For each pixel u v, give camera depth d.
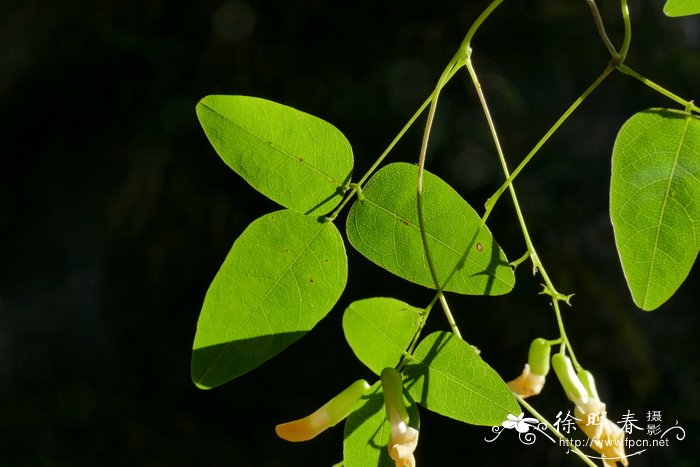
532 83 0.65
